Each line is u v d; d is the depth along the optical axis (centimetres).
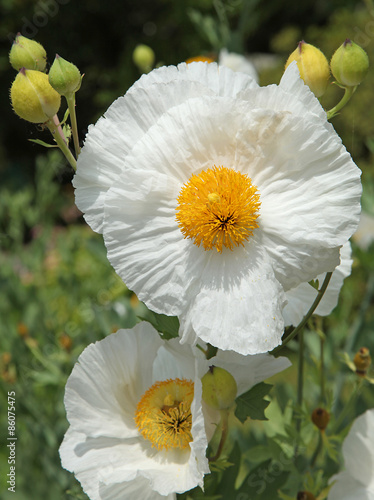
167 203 49
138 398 54
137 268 49
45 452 76
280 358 52
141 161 49
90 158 50
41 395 90
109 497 51
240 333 47
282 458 61
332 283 54
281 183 48
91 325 73
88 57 272
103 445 52
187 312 48
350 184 47
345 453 55
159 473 50
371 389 70
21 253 122
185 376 54
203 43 261
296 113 48
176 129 49
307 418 59
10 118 283
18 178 271
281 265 48
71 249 115
